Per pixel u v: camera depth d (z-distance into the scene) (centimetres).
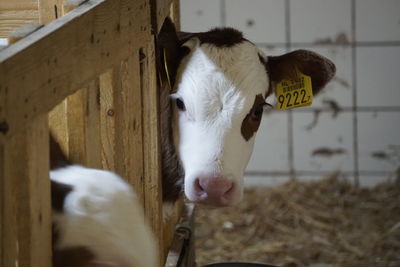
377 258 473
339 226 515
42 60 140
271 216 526
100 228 133
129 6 204
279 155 571
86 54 166
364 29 552
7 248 127
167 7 264
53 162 164
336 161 570
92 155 188
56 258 134
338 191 557
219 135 265
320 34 555
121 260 131
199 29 561
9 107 126
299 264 466
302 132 568
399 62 554
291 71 312
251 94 276
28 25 153
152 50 238
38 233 140
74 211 135
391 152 566
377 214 531
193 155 264
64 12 173
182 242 306
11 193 129
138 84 224
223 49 283
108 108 207
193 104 270
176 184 288
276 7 553
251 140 280
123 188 145
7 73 125
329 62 313
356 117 564
